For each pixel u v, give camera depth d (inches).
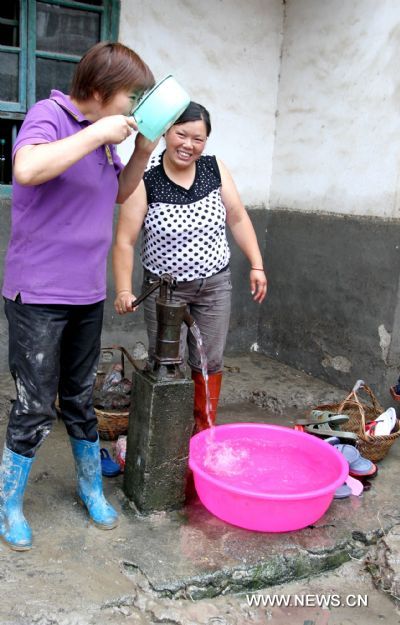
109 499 100.4
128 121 73.0
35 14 139.1
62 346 88.1
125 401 124.6
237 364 175.9
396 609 87.1
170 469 95.5
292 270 172.7
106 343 163.9
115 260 104.8
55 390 85.3
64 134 76.3
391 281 142.7
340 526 97.7
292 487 99.3
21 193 77.8
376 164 144.9
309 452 107.2
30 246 78.9
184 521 95.7
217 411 145.9
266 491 97.4
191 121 96.7
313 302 166.2
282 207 175.6
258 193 178.7
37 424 84.7
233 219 115.6
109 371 132.3
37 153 69.5
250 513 90.7
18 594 78.1
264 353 185.8
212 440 108.0
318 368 166.7
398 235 139.9
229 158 172.2
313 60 161.3
